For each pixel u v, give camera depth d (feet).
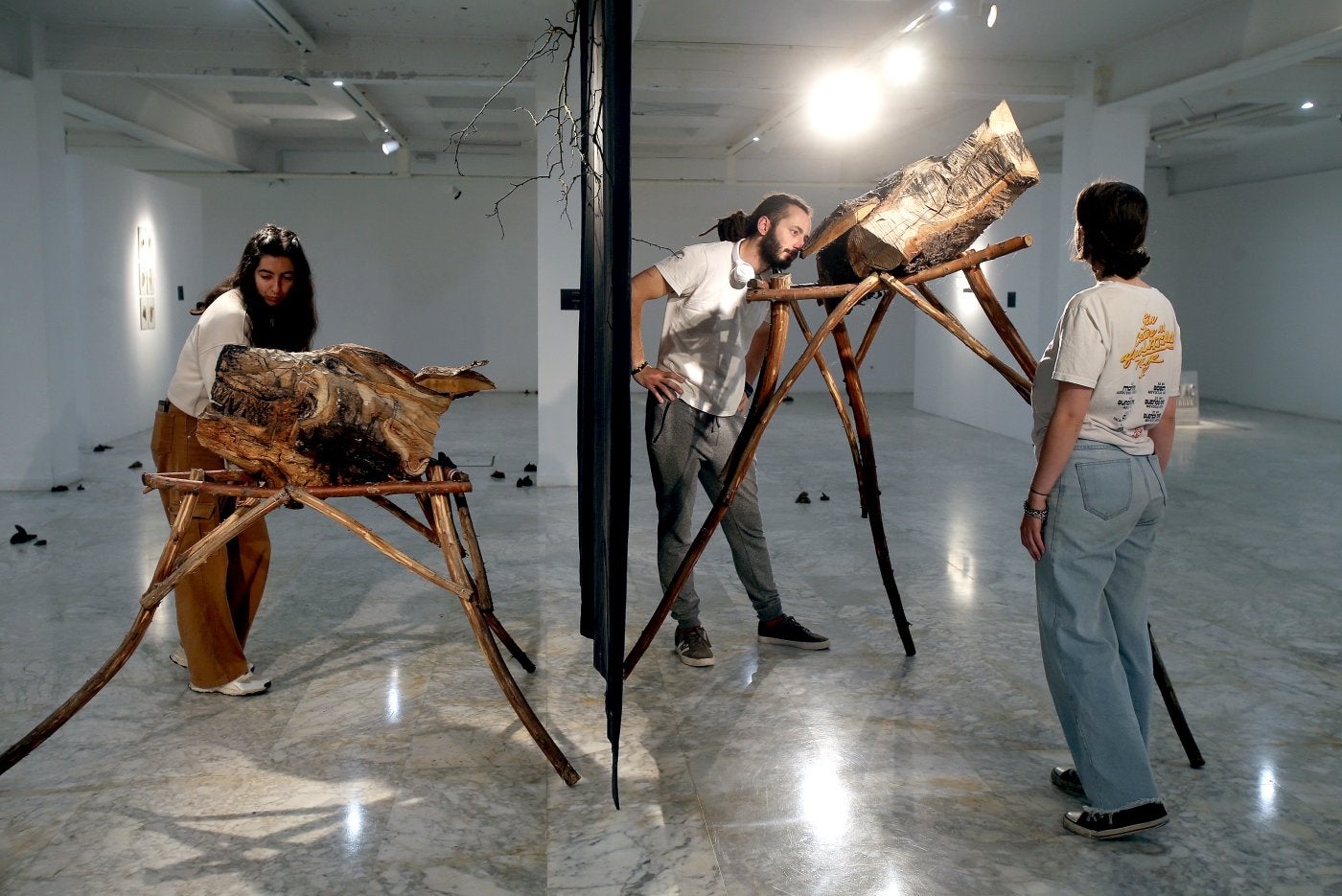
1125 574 8.66
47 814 8.60
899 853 8.07
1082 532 8.11
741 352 11.69
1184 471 26.61
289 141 46.24
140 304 33.40
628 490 7.98
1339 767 9.48
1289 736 10.15
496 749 9.89
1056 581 8.22
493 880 7.68
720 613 14.15
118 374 31.71
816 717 10.66
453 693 11.28
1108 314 7.91
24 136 22.38
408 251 47.44
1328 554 17.51
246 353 9.00
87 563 16.70
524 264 47.93
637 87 26.07
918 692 11.33
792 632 12.73
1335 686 11.45
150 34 23.80
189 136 37.45
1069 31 24.22
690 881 7.68
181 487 9.10
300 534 18.72
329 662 12.23
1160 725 10.39
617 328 7.75
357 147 46.88
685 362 11.60
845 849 8.13
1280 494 23.17
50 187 23.02
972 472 26.12
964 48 25.86
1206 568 16.56
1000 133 9.85
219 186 46.03
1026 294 31.01
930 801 8.90
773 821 8.55
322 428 8.93
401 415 9.14
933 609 14.35
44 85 23.02
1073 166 27.40
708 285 11.34
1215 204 45.16
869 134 41.24
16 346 22.82
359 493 9.07
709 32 24.53
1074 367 7.89
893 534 19.03
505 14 22.91
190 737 10.12
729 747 9.97
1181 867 7.84
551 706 10.93
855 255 10.34
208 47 24.16
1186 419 37.06
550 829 8.43
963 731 10.32
